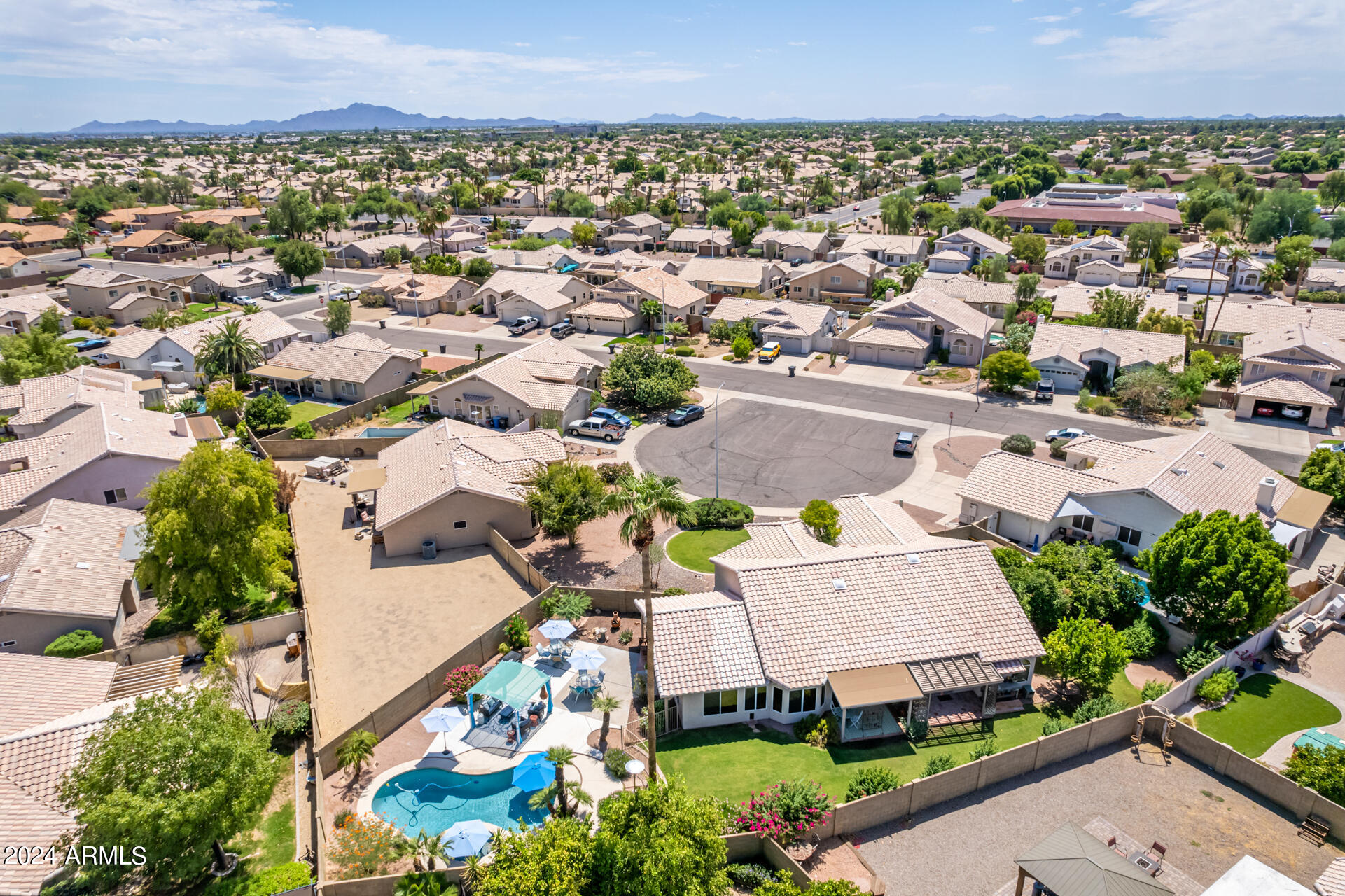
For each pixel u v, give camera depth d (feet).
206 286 408.87
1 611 124.98
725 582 132.98
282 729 110.83
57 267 468.75
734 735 113.60
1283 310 286.25
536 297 351.87
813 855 90.58
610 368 254.27
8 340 251.60
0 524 160.86
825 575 124.36
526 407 229.04
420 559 163.94
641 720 112.57
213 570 134.82
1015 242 449.89
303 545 169.58
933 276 387.55
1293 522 152.35
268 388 273.95
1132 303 292.40
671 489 97.71
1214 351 281.74
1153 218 527.40
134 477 175.22
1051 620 132.16
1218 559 124.06
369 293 391.24
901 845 93.04
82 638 127.54
